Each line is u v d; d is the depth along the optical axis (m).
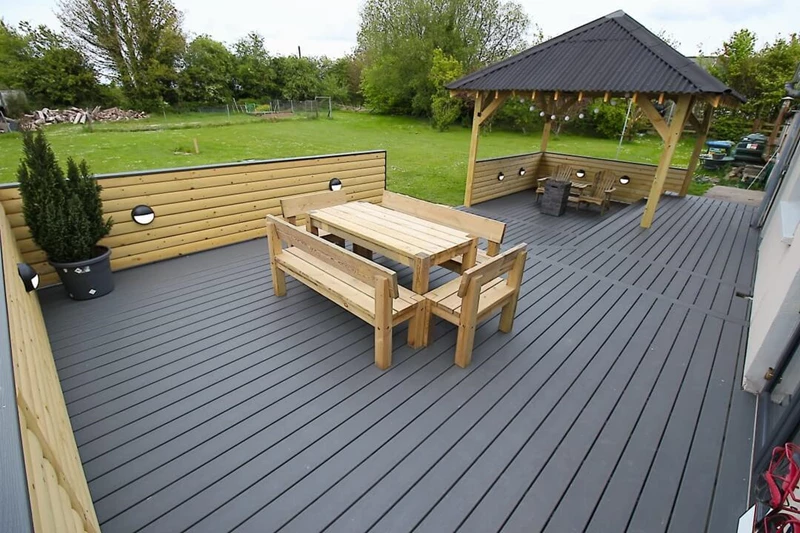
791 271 2.11
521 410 2.08
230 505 1.56
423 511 1.56
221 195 4.10
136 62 23.19
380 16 23.89
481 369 2.38
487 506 1.59
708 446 1.89
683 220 5.62
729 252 4.44
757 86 13.88
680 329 2.87
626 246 4.57
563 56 5.66
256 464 1.74
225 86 27.20
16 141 13.60
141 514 1.52
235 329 2.72
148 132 16.78
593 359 2.51
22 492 0.56
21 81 20.62
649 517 1.56
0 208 2.76
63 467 1.10
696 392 2.24
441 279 3.57
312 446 1.83
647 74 4.82
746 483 1.70
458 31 22.86
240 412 2.02
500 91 5.66
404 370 2.36
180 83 24.91
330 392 2.17
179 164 10.45
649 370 2.42
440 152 13.83
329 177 4.95
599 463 1.79
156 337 2.61
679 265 4.04
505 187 7.14
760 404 2.10
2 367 0.85
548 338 2.72
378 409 2.06
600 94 5.07
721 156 10.59
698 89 4.34
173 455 1.77
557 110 7.32
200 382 2.22
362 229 2.96
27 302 2.03
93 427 1.90
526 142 17.83
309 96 30.56
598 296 3.34
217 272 3.62
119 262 3.60
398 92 24.19
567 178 6.79
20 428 0.70
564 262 4.05
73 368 2.30
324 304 3.07
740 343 2.71
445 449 1.84
